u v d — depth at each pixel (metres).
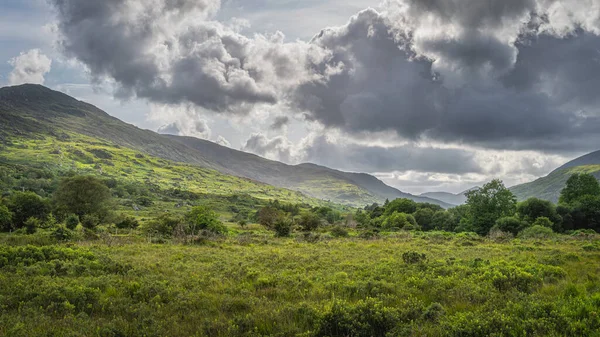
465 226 79.62
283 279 15.23
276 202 180.38
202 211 57.84
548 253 25.56
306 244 37.56
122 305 11.16
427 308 10.30
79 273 16.02
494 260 20.64
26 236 32.78
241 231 67.25
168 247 32.03
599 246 29.38
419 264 18.55
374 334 8.93
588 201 76.19
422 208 111.88
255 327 9.07
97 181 75.19
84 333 8.88
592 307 9.91
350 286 13.35
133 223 67.44
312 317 9.86
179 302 11.48
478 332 8.45
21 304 10.86
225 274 17.00
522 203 77.88
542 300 10.83
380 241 41.25
